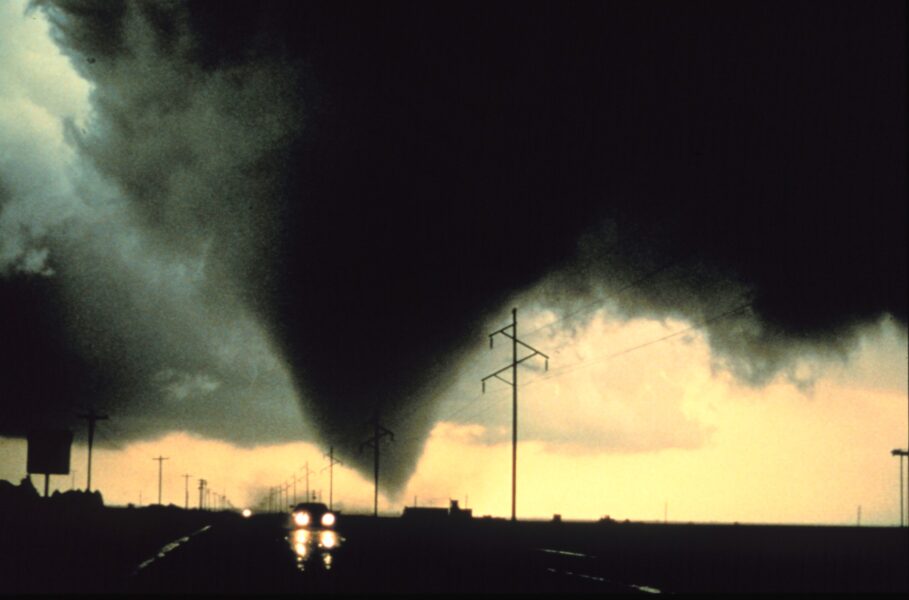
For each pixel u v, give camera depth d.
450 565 41.00
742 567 40.12
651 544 62.88
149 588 28.75
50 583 30.28
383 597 26.69
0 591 27.66
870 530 93.62
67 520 83.44
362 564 40.66
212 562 41.00
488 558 46.31
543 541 66.62
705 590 29.25
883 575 34.94
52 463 90.69
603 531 85.62
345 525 103.69
